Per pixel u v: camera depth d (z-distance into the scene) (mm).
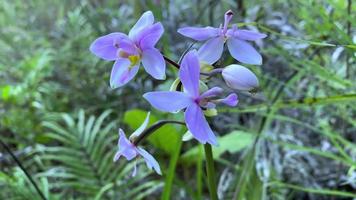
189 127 214
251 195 420
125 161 565
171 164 364
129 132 685
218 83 515
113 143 683
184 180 610
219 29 235
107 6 1015
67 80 839
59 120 770
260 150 482
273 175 459
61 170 619
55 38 997
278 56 544
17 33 1030
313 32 455
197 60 216
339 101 344
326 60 484
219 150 510
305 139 521
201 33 234
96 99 761
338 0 474
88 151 566
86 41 880
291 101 366
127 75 233
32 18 1124
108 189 535
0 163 632
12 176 564
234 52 235
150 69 228
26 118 752
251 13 652
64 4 1104
